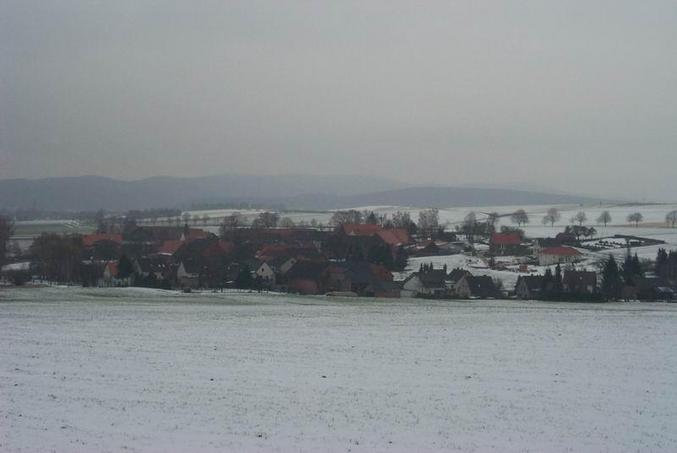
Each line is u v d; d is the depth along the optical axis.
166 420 32.56
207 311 79.31
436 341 58.03
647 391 40.28
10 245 174.62
